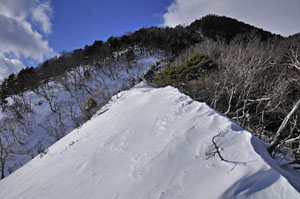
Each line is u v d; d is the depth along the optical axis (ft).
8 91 139.85
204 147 15.34
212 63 60.64
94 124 45.37
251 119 41.29
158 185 12.85
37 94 138.92
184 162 14.38
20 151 82.53
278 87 33.78
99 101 109.91
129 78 143.54
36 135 94.94
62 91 139.03
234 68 45.39
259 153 12.70
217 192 9.94
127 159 19.10
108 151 23.06
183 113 24.63
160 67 130.21
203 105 24.88
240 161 12.16
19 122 99.91
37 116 109.70
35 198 18.22
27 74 156.25
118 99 68.74
